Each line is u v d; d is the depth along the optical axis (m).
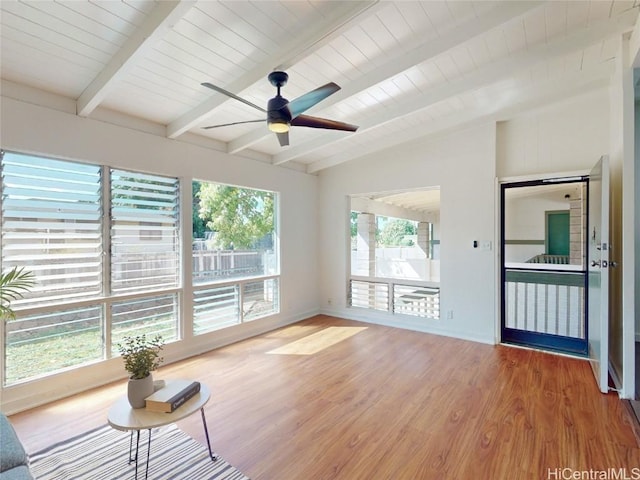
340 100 3.17
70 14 2.06
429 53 2.67
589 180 3.48
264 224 4.95
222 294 4.29
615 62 3.11
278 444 2.21
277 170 5.04
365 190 5.28
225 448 2.17
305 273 5.56
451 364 3.54
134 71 2.70
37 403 2.73
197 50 2.50
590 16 2.57
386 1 2.07
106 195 3.23
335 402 2.76
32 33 2.19
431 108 3.83
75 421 2.50
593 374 3.26
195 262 4.03
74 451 2.14
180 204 3.81
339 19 2.23
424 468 1.97
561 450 2.12
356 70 2.95
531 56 2.89
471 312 4.35
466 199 4.37
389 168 5.03
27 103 2.71
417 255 9.56
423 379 3.18
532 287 4.16
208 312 4.11
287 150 4.76
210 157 4.11
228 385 3.08
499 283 4.23
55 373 2.87
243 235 4.64
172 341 3.71
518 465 1.99
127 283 3.39
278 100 2.35
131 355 1.91
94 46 2.36
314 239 5.75
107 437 2.29
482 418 2.50
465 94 3.55
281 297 5.09
